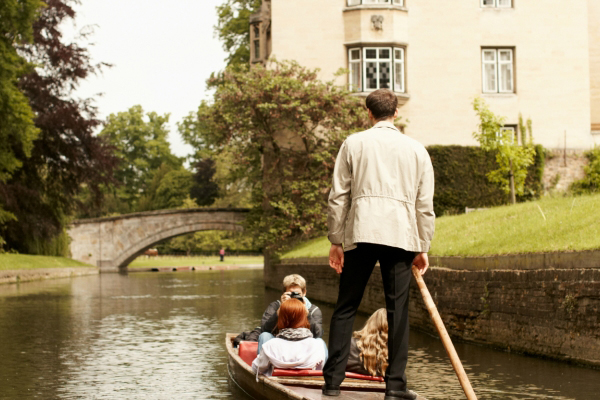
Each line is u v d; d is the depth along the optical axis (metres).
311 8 30.52
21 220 39.62
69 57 39.19
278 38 30.64
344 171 4.81
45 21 38.91
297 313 6.62
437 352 9.93
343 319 4.96
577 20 30.55
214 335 12.73
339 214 4.79
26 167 41.00
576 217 11.23
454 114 30.36
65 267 42.22
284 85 28.53
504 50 30.70
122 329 13.75
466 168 29.31
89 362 9.78
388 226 4.62
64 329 13.80
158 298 22.50
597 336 7.96
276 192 30.08
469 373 8.19
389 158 4.73
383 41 29.97
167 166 81.62
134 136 85.31
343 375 5.04
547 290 8.88
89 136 41.19
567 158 30.06
